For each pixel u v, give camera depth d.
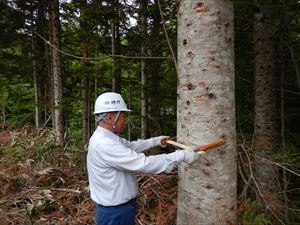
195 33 2.15
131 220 2.49
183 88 2.26
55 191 4.31
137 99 9.22
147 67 7.38
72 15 6.92
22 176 4.75
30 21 8.43
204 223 2.25
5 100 10.03
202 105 2.16
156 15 5.58
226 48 2.16
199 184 2.24
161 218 3.10
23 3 7.61
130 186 2.42
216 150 2.19
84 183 4.50
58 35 6.45
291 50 4.23
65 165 5.36
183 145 2.23
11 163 5.46
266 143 4.01
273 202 2.77
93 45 6.33
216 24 2.12
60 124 6.53
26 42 9.40
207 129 2.17
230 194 2.28
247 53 5.24
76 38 6.56
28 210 3.81
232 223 2.31
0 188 4.44
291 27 5.03
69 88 8.23
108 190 2.38
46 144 6.20
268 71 4.16
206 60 2.13
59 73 6.52
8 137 7.52
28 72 9.11
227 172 2.24
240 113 4.88
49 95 8.90
